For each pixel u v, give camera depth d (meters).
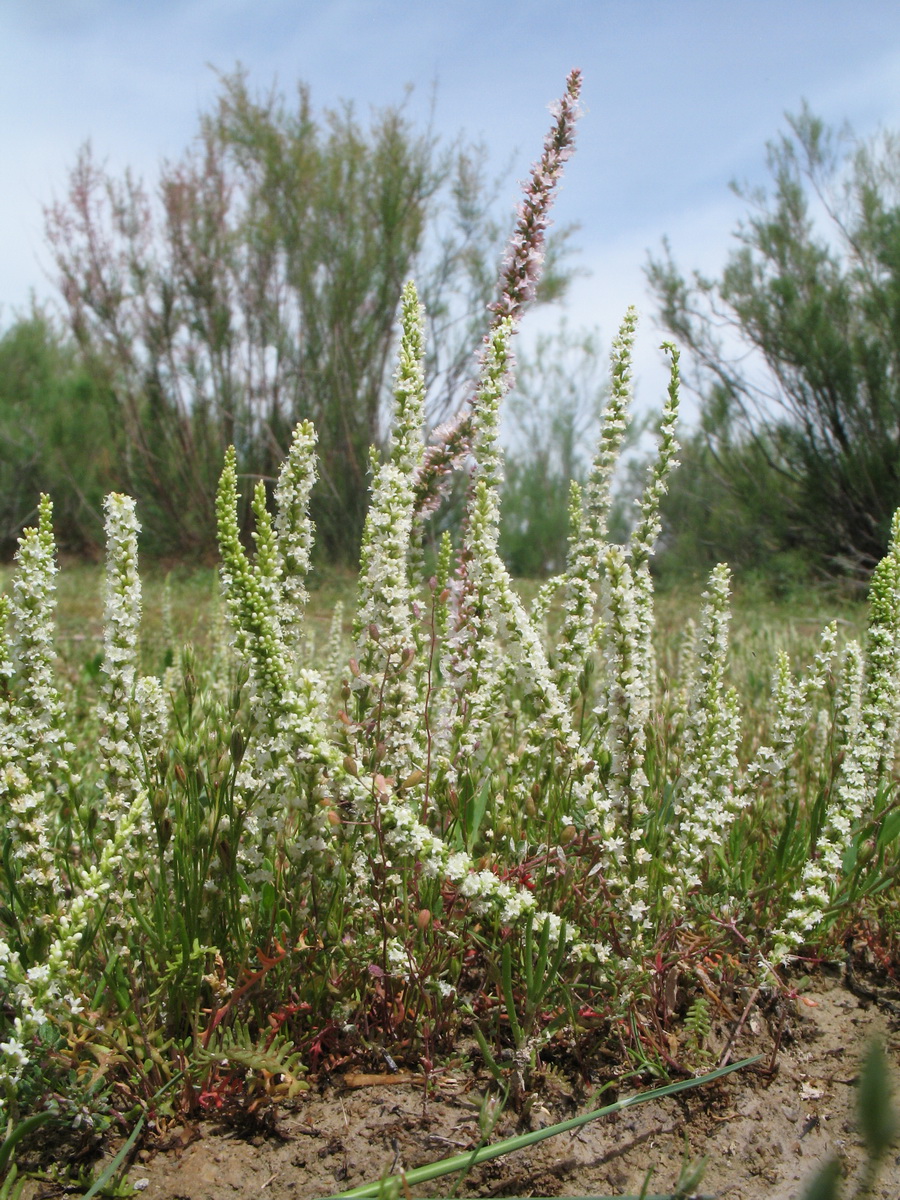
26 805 2.04
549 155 2.89
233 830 2.08
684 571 18.69
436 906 2.31
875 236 15.00
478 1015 2.32
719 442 17.41
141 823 2.26
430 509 2.79
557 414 28.25
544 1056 2.26
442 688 2.53
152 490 18.38
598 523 2.71
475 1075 2.19
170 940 2.12
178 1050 2.00
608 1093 2.16
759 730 4.07
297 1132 1.99
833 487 15.68
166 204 17.02
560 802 2.57
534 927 2.20
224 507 1.99
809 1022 2.51
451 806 2.34
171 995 2.10
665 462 2.69
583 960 2.21
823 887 2.33
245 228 16.83
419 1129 2.00
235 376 17.23
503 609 2.39
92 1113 1.89
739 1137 2.05
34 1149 1.91
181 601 11.31
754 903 2.71
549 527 24.22
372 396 16.88
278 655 1.98
